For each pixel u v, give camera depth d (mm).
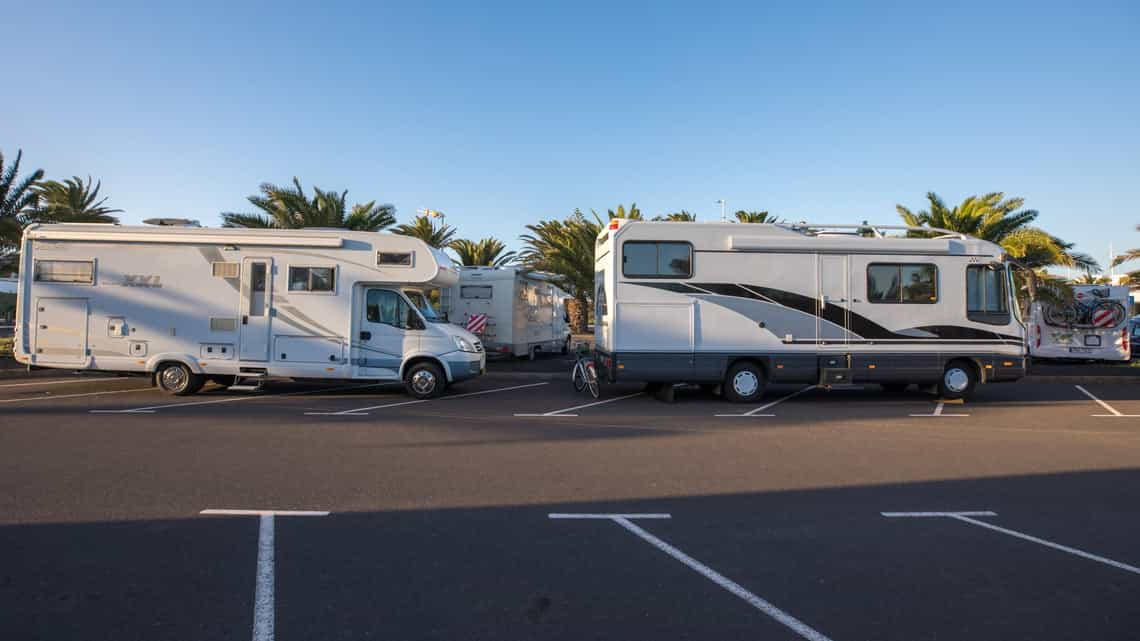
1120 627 3990
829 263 13812
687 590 4461
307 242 13531
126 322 13383
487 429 10383
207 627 3840
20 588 4340
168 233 13445
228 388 14891
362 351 13664
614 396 14836
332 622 3926
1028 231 20016
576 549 5199
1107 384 17672
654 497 6695
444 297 21828
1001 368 13898
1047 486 7293
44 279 13312
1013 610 4215
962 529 5809
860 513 6242
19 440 8938
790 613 4141
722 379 13695
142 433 9539
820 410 12938
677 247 13664
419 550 5125
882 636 3857
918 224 22250
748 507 6391
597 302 15117
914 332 13852
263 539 5309
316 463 7914
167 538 5297
